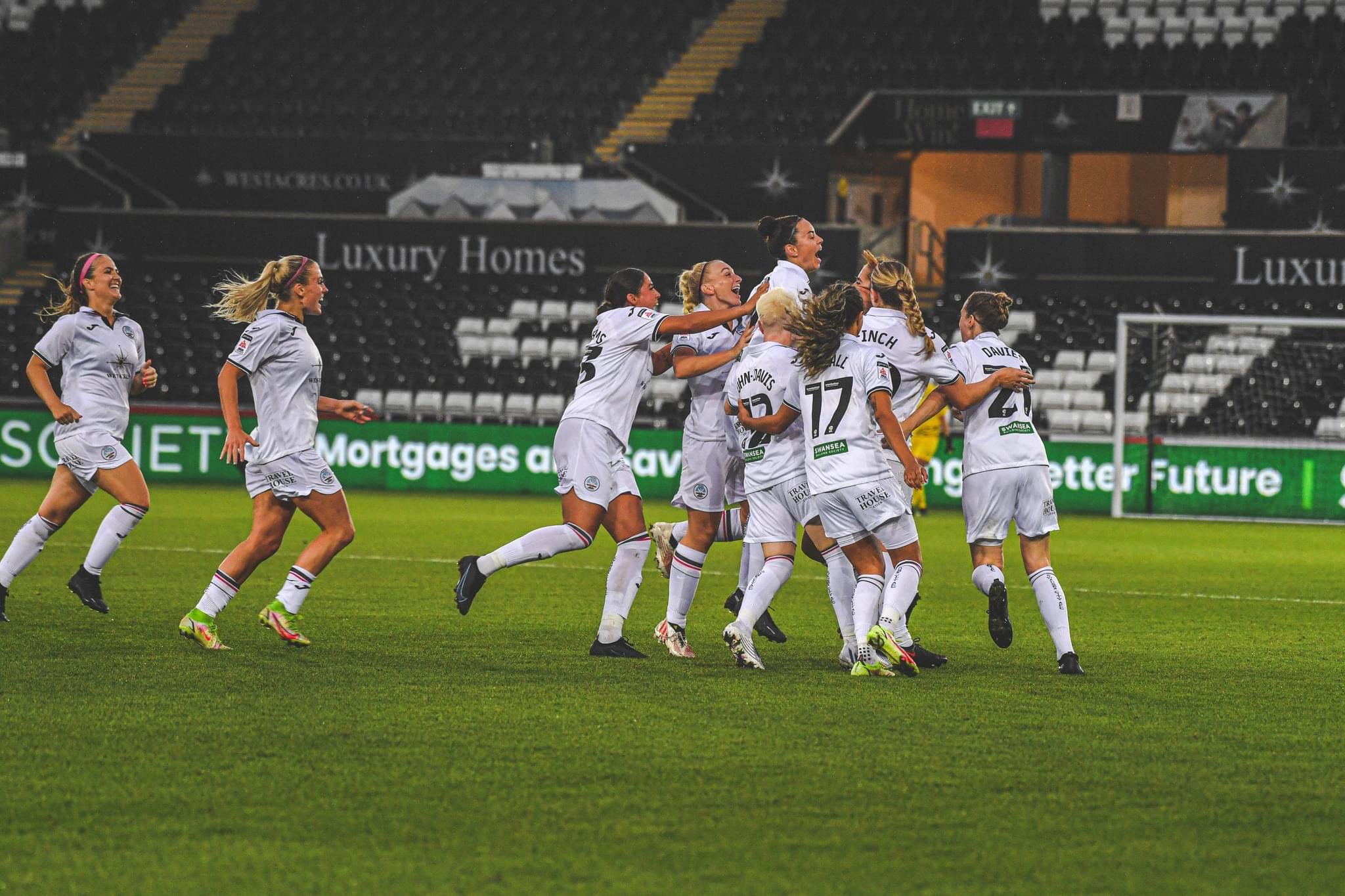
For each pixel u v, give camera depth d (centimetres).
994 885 1508
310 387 2827
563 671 2662
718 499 2864
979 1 10369
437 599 3656
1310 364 7944
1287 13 10025
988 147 8738
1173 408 7938
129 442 7938
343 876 1512
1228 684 2622
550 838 1642
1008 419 2766
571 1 10881
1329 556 5194
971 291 8512
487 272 8862
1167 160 10781
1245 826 1716
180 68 10812
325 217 8938
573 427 2817
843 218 9200
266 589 3816
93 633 3027
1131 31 10012
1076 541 5697
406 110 10350
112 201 9500
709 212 8975
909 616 3528
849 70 9975
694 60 10481
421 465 7819
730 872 1537
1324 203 8331
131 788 1816
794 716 2272
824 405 2605
